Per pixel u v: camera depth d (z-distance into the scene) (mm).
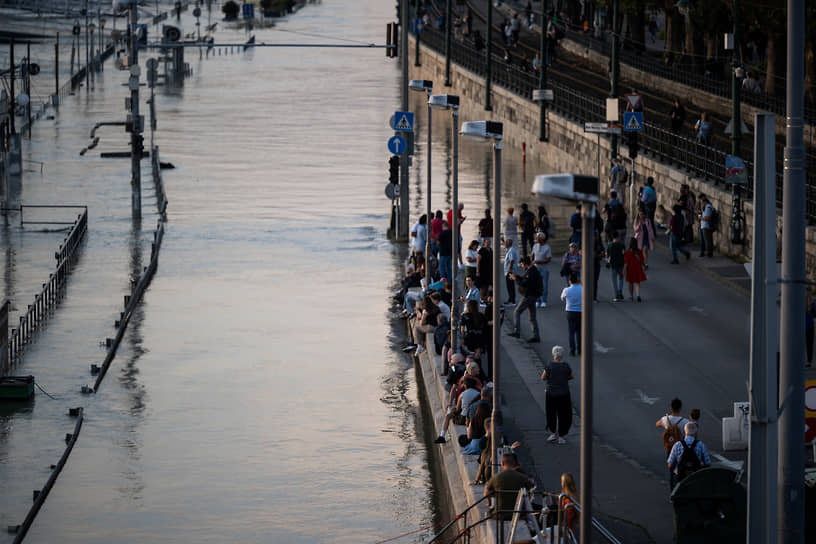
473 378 55500
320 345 79625
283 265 104312
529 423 55969
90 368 73000
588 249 27641
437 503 52969
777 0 131125
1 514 51344
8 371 72750
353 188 146875
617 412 57031
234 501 53281
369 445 60719
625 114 108938
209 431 62781
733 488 37906
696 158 103938
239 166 164125
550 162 157250
